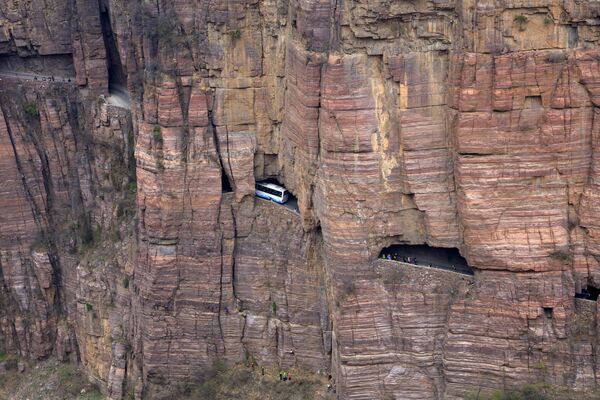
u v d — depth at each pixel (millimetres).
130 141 112438
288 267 97188
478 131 81625
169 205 98562
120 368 107000
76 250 115562
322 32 86438
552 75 79688
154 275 100062
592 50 78938
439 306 87125
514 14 79250
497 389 85812
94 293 110125
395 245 91125
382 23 83938
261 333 99875
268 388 97688
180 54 97062
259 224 99125
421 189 86438
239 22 95438
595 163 81062
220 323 100625
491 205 82938
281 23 93750
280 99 96438
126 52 103625
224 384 99562
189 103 97688
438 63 83750
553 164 81812
